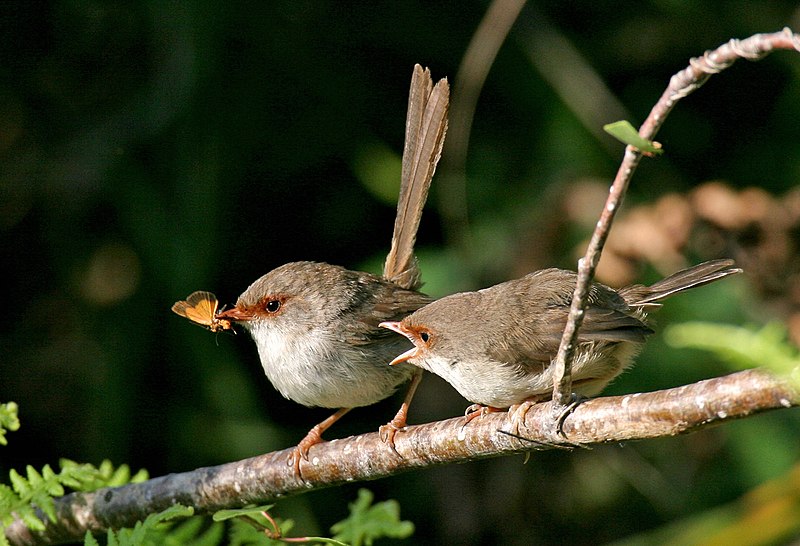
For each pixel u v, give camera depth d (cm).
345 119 1222
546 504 1202
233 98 1176
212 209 1135
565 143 1195
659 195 1202
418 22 1234
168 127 1134
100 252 1193
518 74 1228
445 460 612
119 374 1130
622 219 1140
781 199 1063
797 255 942
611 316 659
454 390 1188
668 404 497
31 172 1172
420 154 849
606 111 1184
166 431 1128
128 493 685
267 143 1205
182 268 1123
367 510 723
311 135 1216
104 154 1142
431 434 612
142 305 1145
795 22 1219
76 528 691
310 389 800
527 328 660
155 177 1152
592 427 531
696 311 1066
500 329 664
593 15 1262
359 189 1242
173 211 1138
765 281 953
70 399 1162
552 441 553
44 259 1203
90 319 1172
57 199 1159
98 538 790
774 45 383
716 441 1130
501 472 1208
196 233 1129
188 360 1133
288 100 1212
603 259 955
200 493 671
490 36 1090
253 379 1190
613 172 1191
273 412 1188
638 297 731
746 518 658
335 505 1176
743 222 930
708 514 885
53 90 1196
